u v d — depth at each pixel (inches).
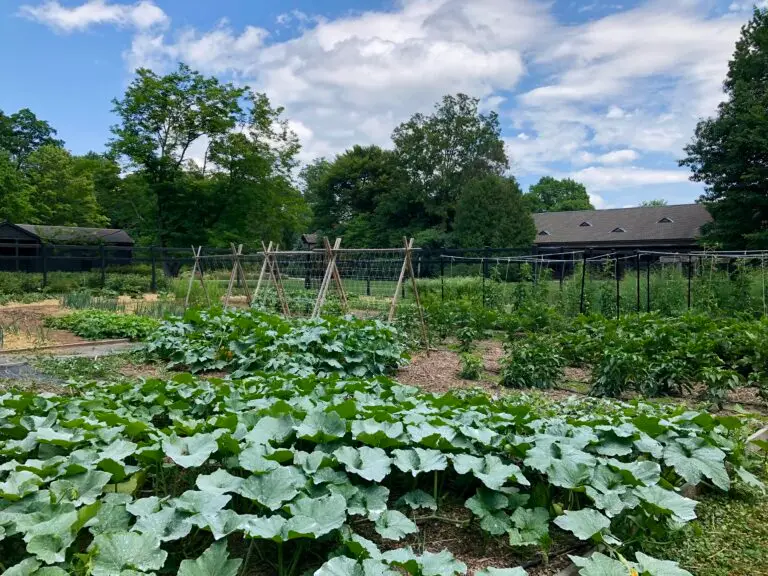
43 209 1654.8
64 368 305.7
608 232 1678.2
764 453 183.9
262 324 348.5
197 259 606.9
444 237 1545.3
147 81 1102.4
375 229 1881.2
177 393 197.3
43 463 128.0
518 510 123.5
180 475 149.9
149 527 103.3
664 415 169.3
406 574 110.2
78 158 1790.1
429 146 1827.0
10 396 180.5
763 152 1027.9
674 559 123.0
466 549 123.7
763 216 1065.5
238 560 96.3
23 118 2212.1
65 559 97.5
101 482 121.1
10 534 101.8
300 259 617.6
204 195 1187.3
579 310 533.6
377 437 139.6
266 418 148.8
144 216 1299.2
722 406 259.8
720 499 153.0
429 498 131.8
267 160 1214.3
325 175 2169.0
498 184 1451.8
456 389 265.7
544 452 135.5
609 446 146.0
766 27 1119.6
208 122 1152.2
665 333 305.6
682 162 1160.8
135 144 1109.1
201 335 351.3
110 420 159.2
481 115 1910.7
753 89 1084.5
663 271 606.9
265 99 1201.4
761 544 129.7
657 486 127.5
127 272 1106.1
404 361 338.3
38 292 836.0
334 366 306.3
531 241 1434.5
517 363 302.7
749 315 419.8
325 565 92.9
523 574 93.0
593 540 120.5
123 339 440.1
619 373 277.9
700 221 1561.3
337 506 110.8
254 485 118.0
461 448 141.9
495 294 608.4
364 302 572.7
